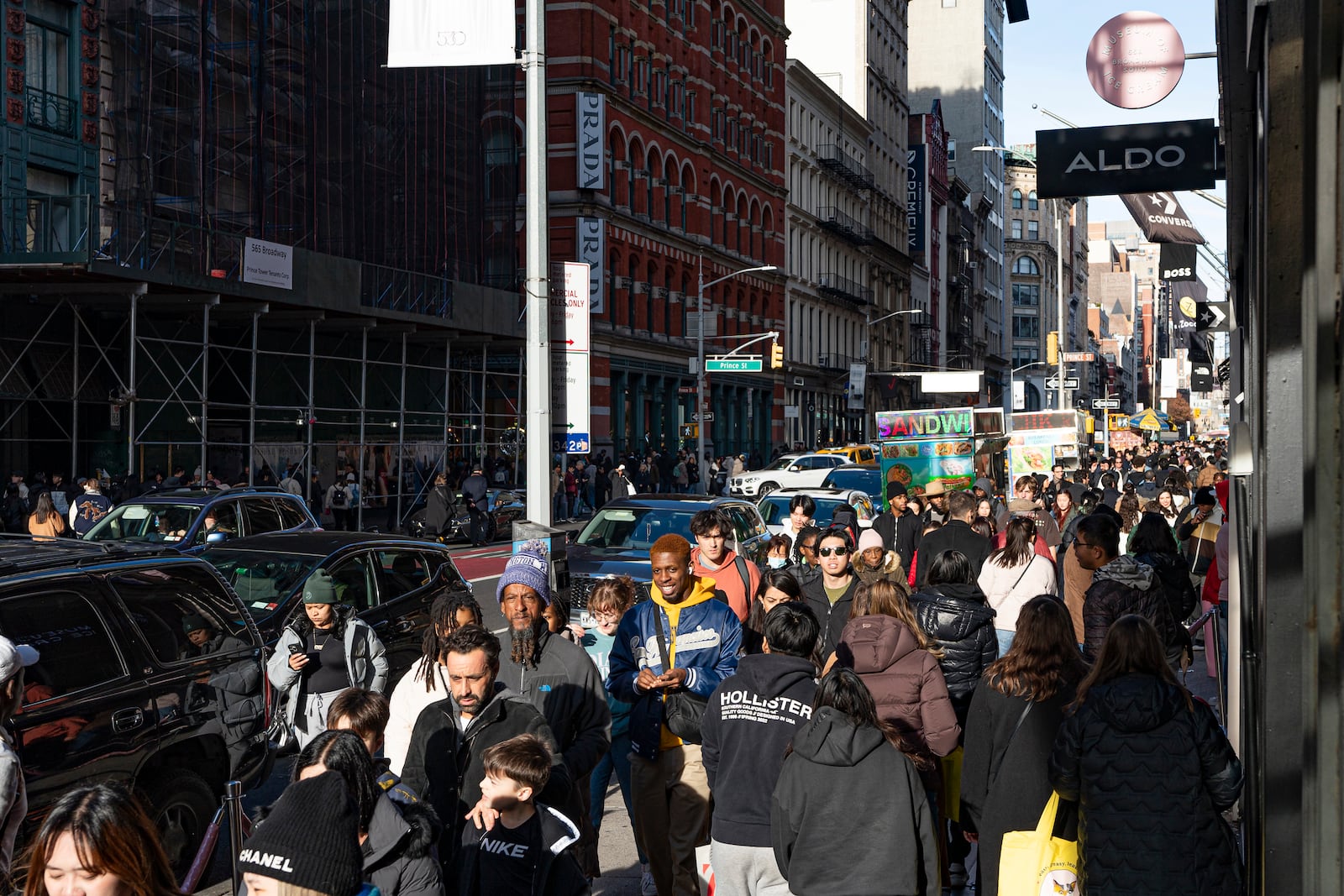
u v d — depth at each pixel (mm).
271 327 34312
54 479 26891
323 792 3988
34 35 27578
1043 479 24156
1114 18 9258
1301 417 3441
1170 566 10234
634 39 53625
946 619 7488
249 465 29578
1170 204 15156
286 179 33594
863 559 9305
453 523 34938
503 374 43188
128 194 28828
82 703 6844
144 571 7668
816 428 78625
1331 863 2709
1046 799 5816
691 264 59562
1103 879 4922
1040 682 5871
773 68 70562
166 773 7285
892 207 96750
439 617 6160
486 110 48062
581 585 12922
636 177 54344
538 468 11930
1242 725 6824
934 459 26234
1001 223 146250
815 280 78062
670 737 7051
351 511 35281
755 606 8828
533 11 12000
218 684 7695
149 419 30734
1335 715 2717
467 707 5371
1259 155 4242
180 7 30031
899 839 5016
